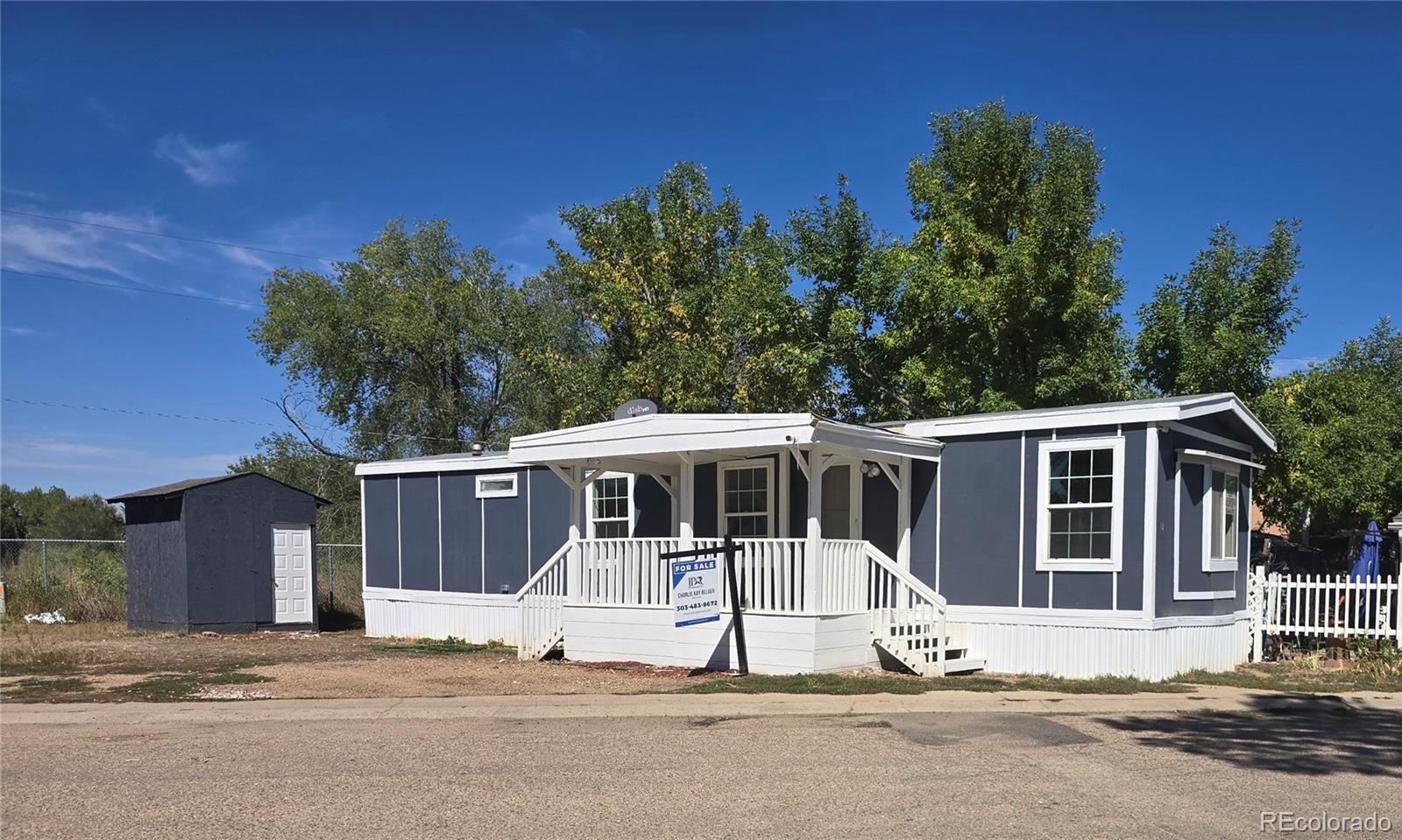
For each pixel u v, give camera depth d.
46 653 14.81
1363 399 19.66
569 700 10.26
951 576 13.41
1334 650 13.67
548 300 34.09
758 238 25.02
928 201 22.33
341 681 11.80
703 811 6.20
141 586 19.83
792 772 7.20
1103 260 20.34
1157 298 19.98
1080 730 8.75
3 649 15.36
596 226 25.72
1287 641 15.20
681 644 12.99
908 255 21.33
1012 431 13.02
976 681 11.57
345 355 34.75
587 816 6.11
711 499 15.40
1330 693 10.73
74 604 21.17
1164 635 12.09
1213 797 6.48
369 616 19.80
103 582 22.03
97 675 12.44
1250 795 6.53
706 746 8.07
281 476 36.41
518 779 7.04
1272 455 18.36
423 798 6.55
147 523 19.73
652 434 12.98
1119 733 8.60
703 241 26.00
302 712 9.76
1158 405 11.83
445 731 8.84
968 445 13.41
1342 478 18.45
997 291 20.06
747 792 6.64
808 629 11.92
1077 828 5.83
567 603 14.17
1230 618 13.60
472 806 6.36
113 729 9.16
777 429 11.91
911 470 13.85
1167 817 6.04
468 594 18.19
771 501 14.76
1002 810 6.19
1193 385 19.16
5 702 10.52
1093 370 19.78
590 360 26.56
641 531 16.16
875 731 8.70
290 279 35.06
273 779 7.11
